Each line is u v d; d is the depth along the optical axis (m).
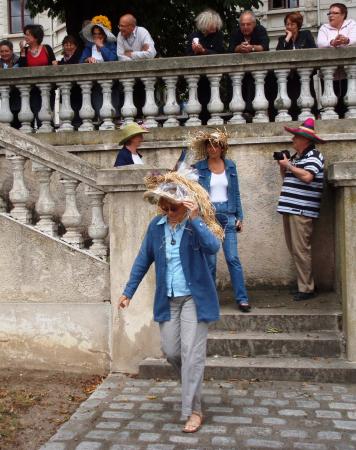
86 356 4.83
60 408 4.06
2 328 4.95
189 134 5.50
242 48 5.86
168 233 3.64
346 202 4.61
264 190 5.96
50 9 10.25
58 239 4.89
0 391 4.38
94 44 6.85
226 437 3.51
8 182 6.00
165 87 6.61
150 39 6.79
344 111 6.22
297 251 5.43
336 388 4.36
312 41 6.56
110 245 4.73
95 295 4.84
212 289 3.61
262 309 5.23
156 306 3.67
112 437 3.53
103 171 4.66
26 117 6.41
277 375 4.53
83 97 6.30
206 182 5.19
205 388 4.38
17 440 3.53
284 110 6.01
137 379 4.62
